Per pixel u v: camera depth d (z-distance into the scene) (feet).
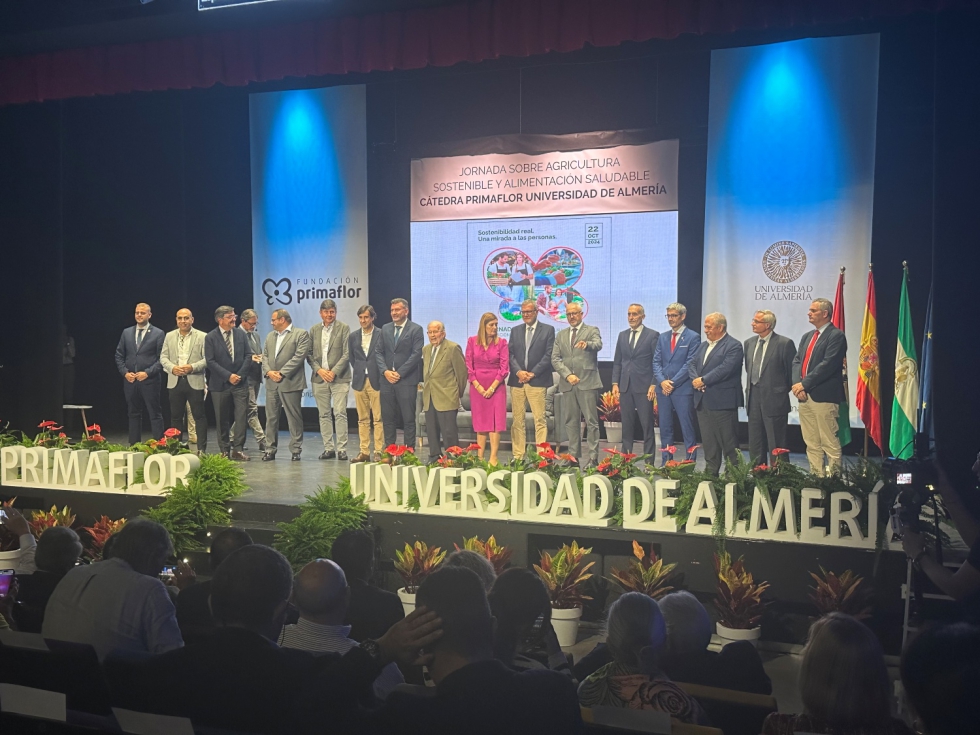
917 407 24.80
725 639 16.06
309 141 34.50
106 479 22.12
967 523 12.31
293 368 26.91
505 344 25.98
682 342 24.52
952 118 19.49
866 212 27.89
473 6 23.03
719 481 17.53
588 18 22.00
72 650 7.03
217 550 11.27
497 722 5.83
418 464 19.90
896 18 27.61
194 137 36.65
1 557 19.31
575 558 17.12
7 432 29.17
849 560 16.07
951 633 5.74
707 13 21.03
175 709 6.67
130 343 27.40
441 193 33.45
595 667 10.12
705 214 29.89
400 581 19.24
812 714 6.69
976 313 19.43
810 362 22.03
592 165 31.71
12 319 29.99
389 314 35.01
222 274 36.99
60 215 30.14
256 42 25.13
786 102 28.60
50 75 26.99
